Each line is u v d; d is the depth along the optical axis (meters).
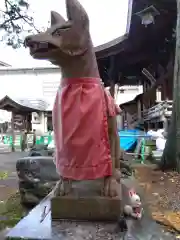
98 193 3.40
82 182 4.00
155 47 13.62
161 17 10.30
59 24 3.04
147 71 17.75
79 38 3.07
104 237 2.82
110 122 3.39
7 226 4.73
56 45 2.98
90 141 3.16
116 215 3.20
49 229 2.99
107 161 3.23
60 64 3.22
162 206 4.60
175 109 8.19
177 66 8.06
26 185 6.05
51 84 28.39
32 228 3.02
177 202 4.80
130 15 10.00
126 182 5.48
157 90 16.14
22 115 18.95
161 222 3.66
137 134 13.38
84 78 3.21
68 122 3.18
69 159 3.22
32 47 3.03
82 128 3.16
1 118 29.97
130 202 3.42
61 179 3.43
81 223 3.17
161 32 11.83
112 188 3.30
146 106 19.31
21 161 6.18
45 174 6.06
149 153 10.78
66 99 3.21
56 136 3.38
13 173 10.42
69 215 3.26
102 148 3.20
